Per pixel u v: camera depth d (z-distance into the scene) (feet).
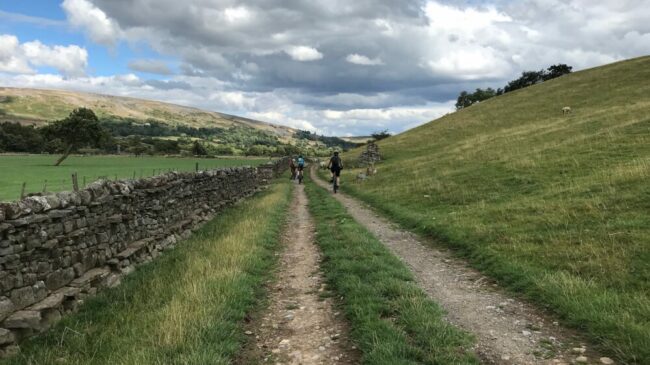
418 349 19.44
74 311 26.78
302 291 30.12
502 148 111.04
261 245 42.93
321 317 25.00
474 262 35.76
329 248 41.34
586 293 25.05
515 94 278.05
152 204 45.11
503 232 41.24
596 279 27.61
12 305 22.70
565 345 20.42
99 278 31.01
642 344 18.88
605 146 75.36
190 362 18.28
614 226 36.19
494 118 222.07
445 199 66.90
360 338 21.18
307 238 49.14
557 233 37.88
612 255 30.58
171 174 52.19
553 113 193.06
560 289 26.09
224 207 78.59
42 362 19.98
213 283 28.89
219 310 23.93
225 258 36.42
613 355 19.17
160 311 24.98
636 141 73.97
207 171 69.46
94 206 32.40
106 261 33.86
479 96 469.16
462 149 130.11
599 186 50.01
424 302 25.07
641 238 32.50
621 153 68.54
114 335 22.81
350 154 245.24
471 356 18.93
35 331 22.99
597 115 131.34
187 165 235.81
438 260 37.60
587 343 20.52
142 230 42.16
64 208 28.22
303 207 78.38
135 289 31.35
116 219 35.60
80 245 30.30
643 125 84.94
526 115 207.82
